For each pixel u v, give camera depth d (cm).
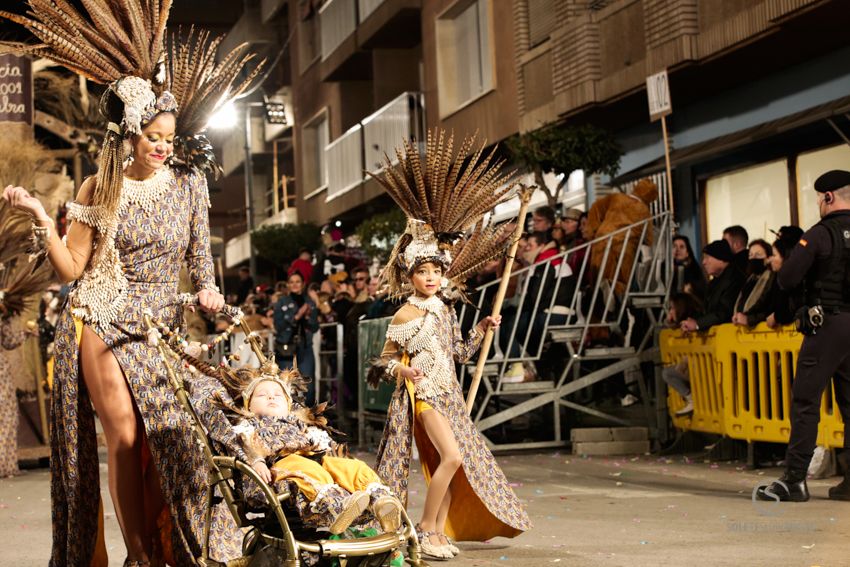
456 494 664
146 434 525
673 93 1666
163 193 544
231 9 4900
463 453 650
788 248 970
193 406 517
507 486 661
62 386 532
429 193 679
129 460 531
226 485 487
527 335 1244
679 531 698
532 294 1275
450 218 683
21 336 1206
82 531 536
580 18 1753
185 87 549
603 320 1279
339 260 2231
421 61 2933
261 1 4331
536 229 1360
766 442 1057
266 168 4897
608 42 1711
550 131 1644
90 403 538
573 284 1279
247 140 3422
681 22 1498
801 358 798
